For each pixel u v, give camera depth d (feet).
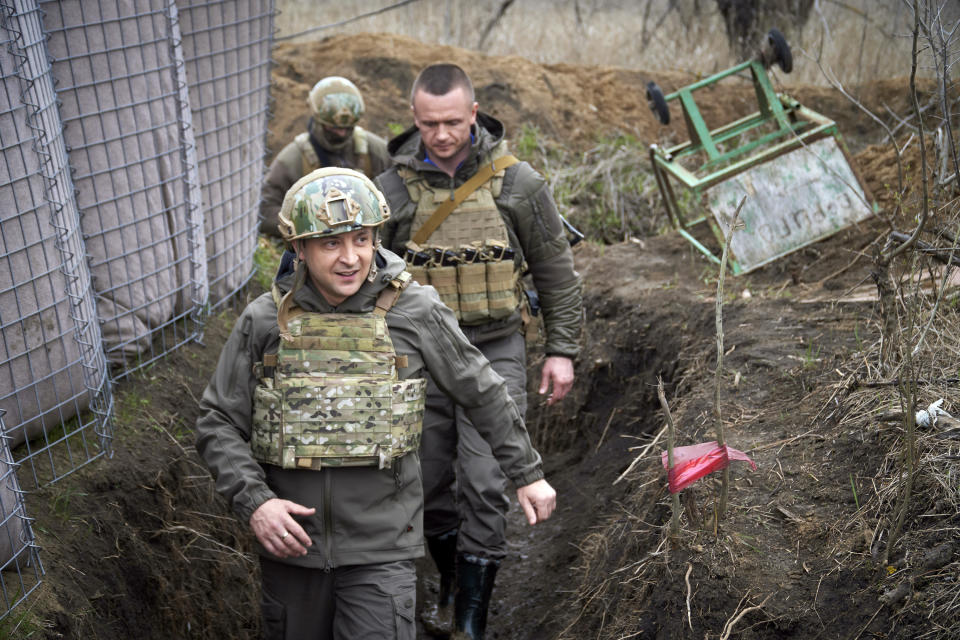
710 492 9.73
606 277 17.04
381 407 8.03
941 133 12.83
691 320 14.35
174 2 12.62
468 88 10.84
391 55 25.45
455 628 10.64
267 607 8.61
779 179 14.62
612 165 22.47
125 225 12.03
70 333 10.32
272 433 8.02
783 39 14.90
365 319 8.09
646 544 10.23
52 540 9.47
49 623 8.48
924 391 9.58
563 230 11.55
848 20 26.96
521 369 11.53
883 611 7.79
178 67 12.79
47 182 9.73
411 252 11.03
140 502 10.80
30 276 9.68
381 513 8.25
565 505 14.85
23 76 9.27
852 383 10.42
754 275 14.87
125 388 12.24
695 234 18.04
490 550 10.74
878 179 15.83
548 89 25.34
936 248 9.77
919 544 8.02
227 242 15.23
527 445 8.64
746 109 25.45
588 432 15.87
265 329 8.13
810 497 9.26
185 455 11.98
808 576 8.43
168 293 13.02
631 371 15.31
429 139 10.82
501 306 11.04
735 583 8.53
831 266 14.35
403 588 8.29
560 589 12.85
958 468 8.38
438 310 8.32
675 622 8.68
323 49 25.94
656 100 15.38
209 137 14.51
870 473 9.15
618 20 30.73
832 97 24.59
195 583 11.05
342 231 7.58
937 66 9.53
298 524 8.05
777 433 10.43
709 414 11.27
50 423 10.52
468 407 8.52
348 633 8.32
